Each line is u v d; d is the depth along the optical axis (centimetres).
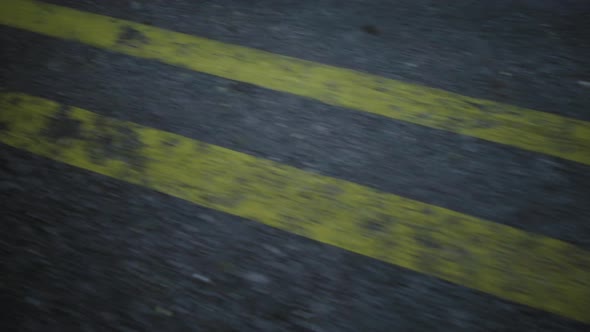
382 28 430
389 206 313
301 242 295
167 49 411
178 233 296
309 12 444
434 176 329
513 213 310
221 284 276
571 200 317
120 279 276
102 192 315
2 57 400
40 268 278
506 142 349
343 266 285
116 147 341
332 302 270
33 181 318
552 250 293
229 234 297
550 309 269
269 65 399
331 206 312
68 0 458
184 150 341
